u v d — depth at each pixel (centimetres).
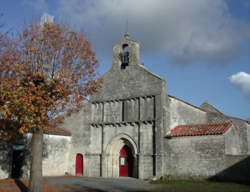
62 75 1755
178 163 2580
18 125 1758
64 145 3152
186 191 1741
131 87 2919
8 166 2602
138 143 2748
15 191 1845
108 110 3023
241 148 3195
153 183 2234
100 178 2723
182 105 3073
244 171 2245
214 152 2425
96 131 3059
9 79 1633
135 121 2781
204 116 3525
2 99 1554
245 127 3225
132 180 2520
